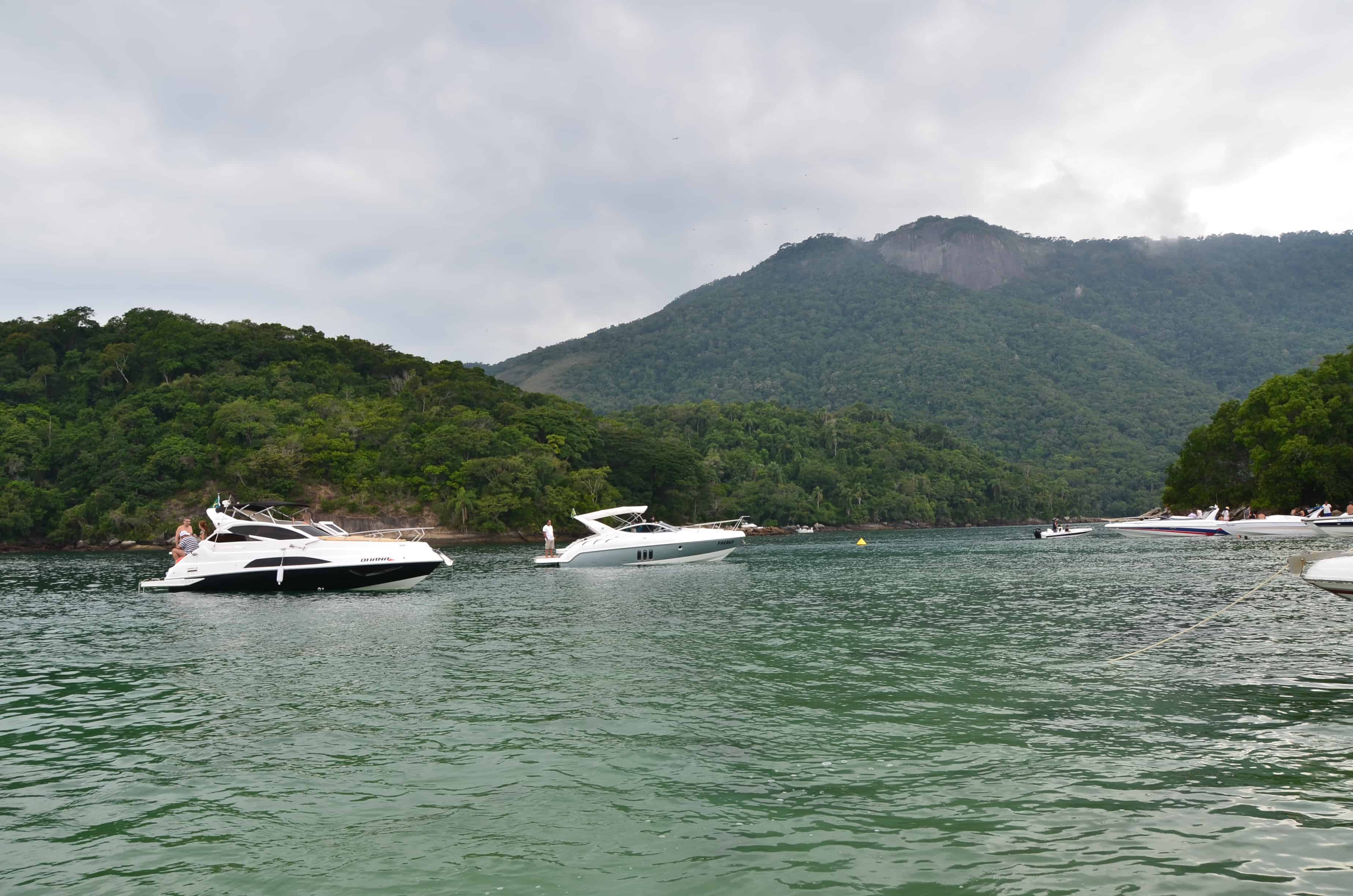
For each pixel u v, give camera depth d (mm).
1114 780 8852
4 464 102312
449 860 7227
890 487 185750
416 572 30984
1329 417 70000
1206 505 79812
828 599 27141
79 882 6973
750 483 167250
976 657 15945
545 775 9398
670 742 10562
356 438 116188
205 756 10367
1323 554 15844
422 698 13227
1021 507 195000
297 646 18719
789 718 11625
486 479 111312
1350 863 6750
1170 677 13789
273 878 6961
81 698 13852
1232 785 8602
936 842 7371
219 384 121000
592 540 45031
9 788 9352
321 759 10133
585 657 16641
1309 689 12789
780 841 7469
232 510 32750
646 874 6871
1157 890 6363
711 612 23875
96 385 124500
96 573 49344
